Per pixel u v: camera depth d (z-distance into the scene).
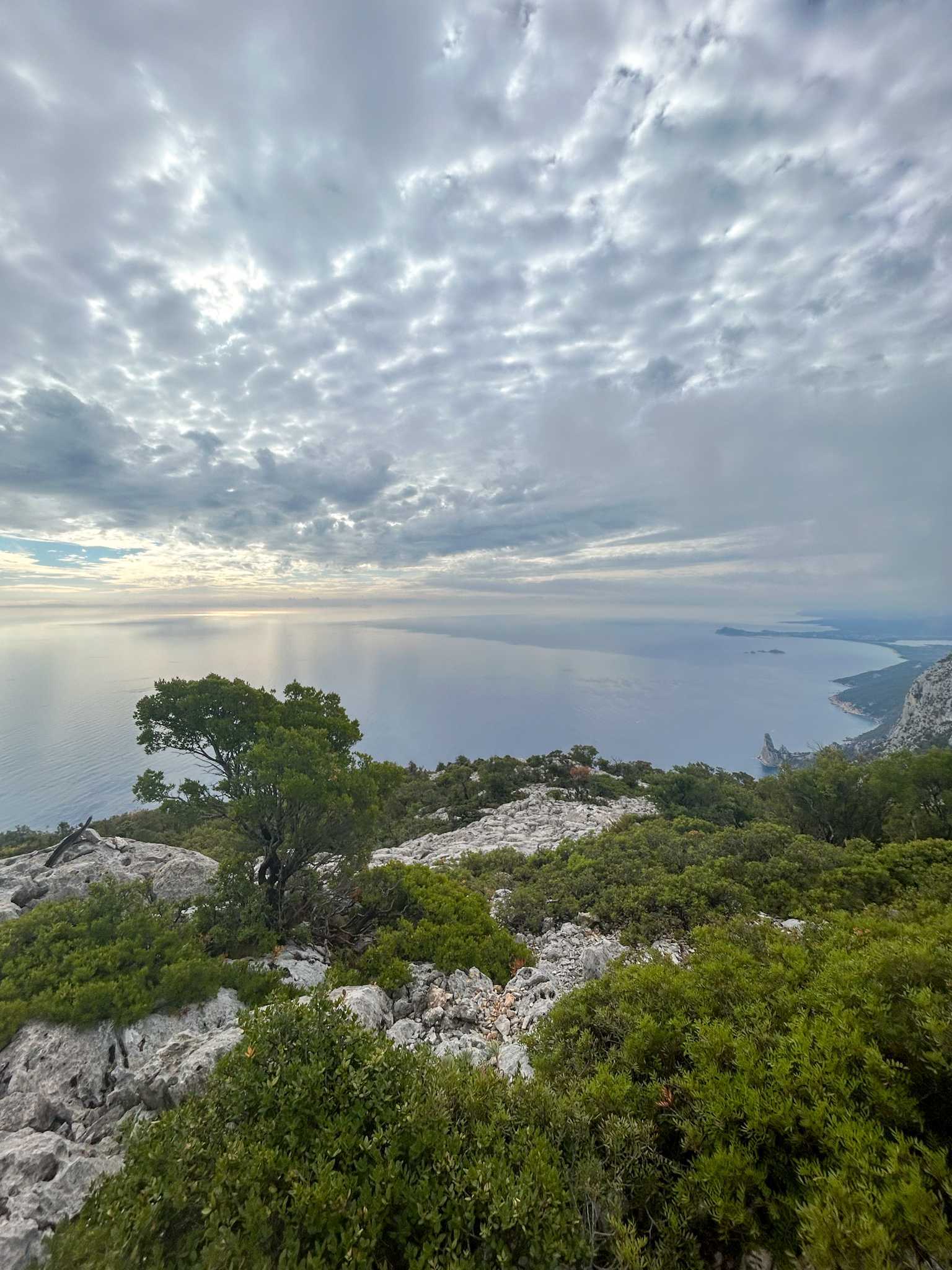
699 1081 3.85
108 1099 5.62
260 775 10.39
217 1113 3.93
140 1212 3.19
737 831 16.06
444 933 10.23
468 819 33.56
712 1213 3.07
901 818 17.72
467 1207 3.06
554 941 11.23
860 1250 2.47
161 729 11.71
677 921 11.18
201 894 11.26
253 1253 2.89
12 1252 3.75
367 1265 2.84
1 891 11.69
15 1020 6.48
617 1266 3.03
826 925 6.83
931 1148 3.03
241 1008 7.59
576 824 27.94
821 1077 3.47
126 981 7.09
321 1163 3.36
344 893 11.94
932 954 4.33
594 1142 3.80
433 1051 5.05
